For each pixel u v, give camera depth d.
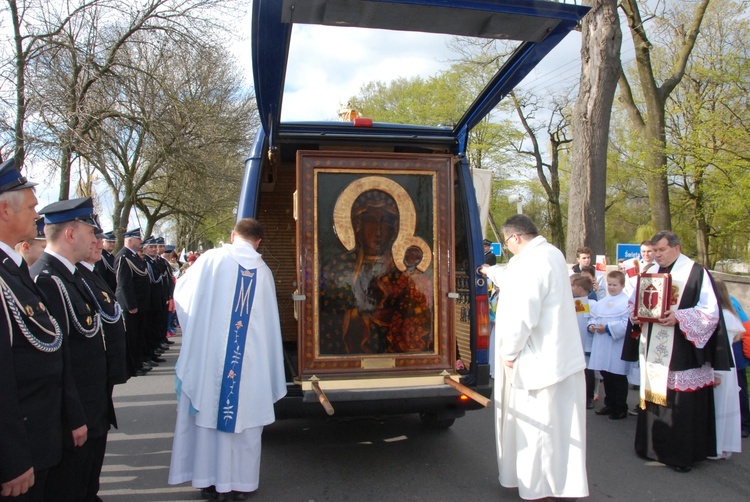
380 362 4.13
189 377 3.75
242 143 22.20
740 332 5.21
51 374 2.66
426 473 4.43
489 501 3.92
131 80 15.45
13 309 2.52
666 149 16.23
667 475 4.48
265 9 3.31
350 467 4.55
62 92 14.30
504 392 4.01
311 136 4.62
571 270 8.91
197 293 3.81
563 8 3.57
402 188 4.23
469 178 4.73
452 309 4.27
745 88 17.50
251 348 3.82
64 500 3.28
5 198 2.56
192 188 22.22
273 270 6.61
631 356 5.11
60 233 3.36
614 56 9.84
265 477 4.34
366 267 4.17
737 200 17.81
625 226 35.09
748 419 5.59
